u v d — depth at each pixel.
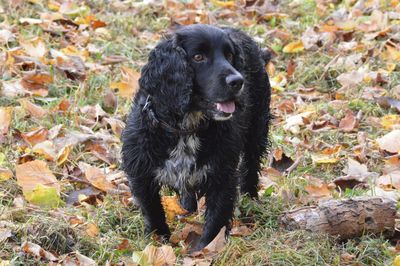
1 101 8.26
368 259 5.80
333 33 10.50
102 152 7.47
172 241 6.18
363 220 5.93
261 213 6.62
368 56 9.91
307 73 9.59
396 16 11.02
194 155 5.88
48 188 6.40
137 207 6.39
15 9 10.64
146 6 11.40
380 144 7.74
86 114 8.22
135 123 5.96
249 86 6.71
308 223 5.93
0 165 6.94
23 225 5.75
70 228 5.78
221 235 5.85
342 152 7.74
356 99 8.82
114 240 5.94
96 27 10.57
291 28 11.07
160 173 5.96
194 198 6.60
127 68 8.86
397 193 6.83
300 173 7.37
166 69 5.83
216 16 11.36
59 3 11.26
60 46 9.88
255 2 11.89
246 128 6.59
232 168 5.96
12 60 8.97
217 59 5.80
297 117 8.35
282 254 5.56
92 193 6.71
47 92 8.54
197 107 5.84
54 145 7.35
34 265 5.40
